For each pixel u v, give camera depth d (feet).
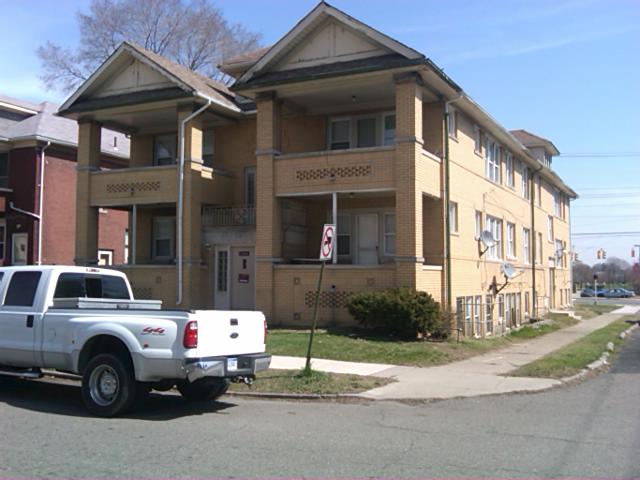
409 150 57.67
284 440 23.97
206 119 73.97
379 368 43.04
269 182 63.57
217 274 71.10
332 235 37.91
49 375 40.63
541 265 114.01
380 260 66.74
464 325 68.85
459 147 69.72
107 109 71.46
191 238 68.69
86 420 27.40
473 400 33.17
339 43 61.05
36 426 26.04
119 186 73.00
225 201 74.08
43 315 31.30
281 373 38.88
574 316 113.60
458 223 68.85
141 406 28.89
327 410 30.53
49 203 91.66
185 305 68.23
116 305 31.78
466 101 67.10
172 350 27.27
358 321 56.29
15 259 91.25
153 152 80.33
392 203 66.44
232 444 23.22
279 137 64.80
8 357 32.42
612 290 270.67
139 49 70.23
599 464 20.88
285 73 62.69
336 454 21.98
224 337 29.12
